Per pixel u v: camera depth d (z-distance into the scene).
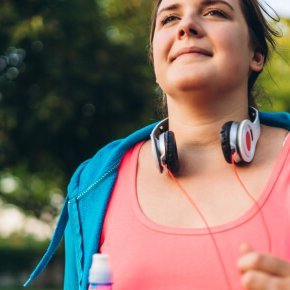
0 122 14.44
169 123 2.28
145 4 15.04
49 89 14.13
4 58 14.43
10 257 23.33
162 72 2.19
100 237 2.20
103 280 1.86
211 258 1.95
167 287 1.96
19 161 15.16
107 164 2.30
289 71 9.90
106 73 14.20
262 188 2.04
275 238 1.94
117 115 14.49
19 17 14.15
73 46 14.22
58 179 16.69
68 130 14.55
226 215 2.01
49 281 18.94
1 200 22.06
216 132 2.18
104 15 14.73
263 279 1.65
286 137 2.14
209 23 2.14
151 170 2.23
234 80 2.14
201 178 2.12
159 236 2.03
